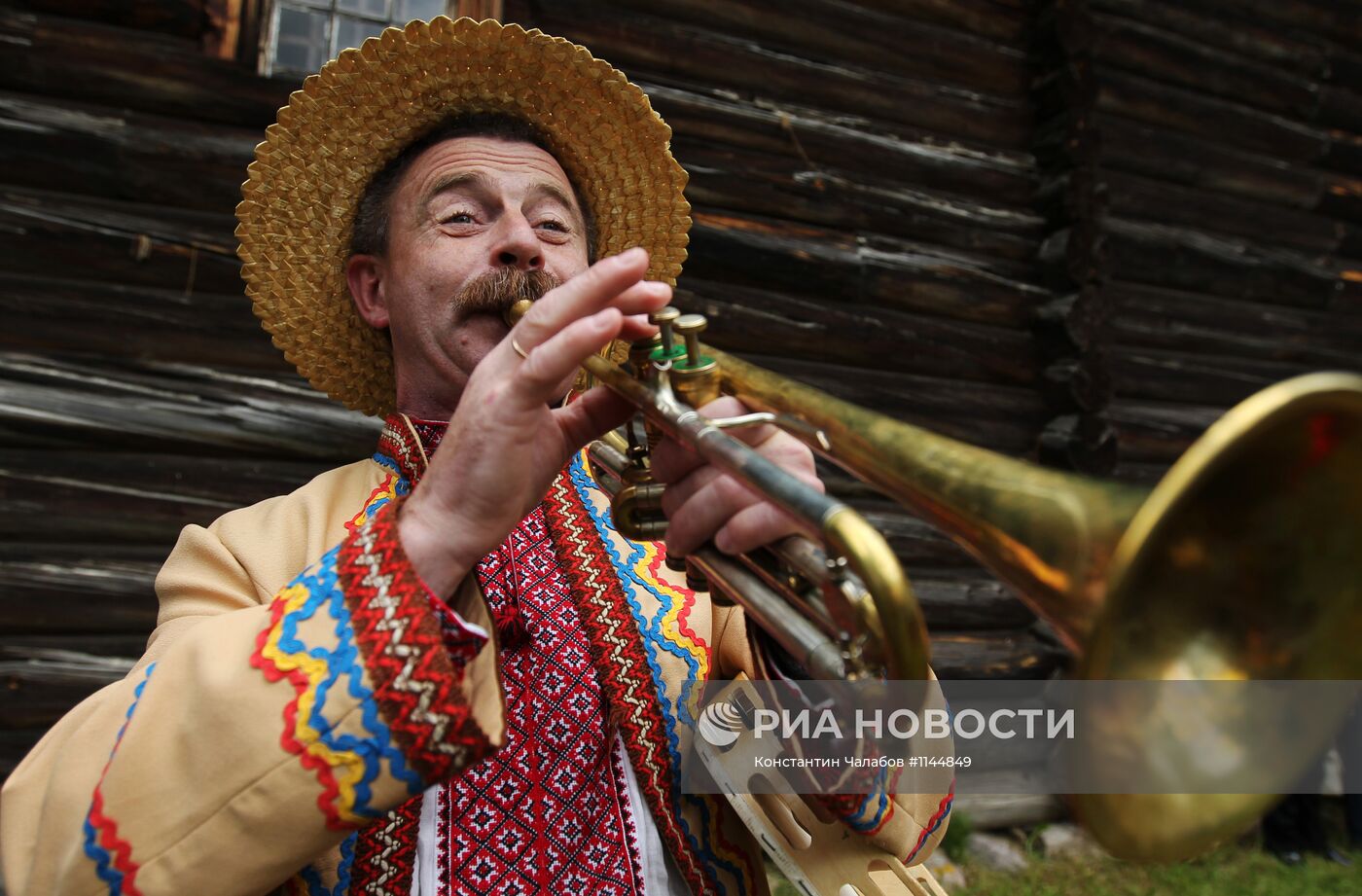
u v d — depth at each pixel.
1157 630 0.60
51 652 2.40
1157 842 0.56
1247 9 4.46
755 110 3.29
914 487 0.67
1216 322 4.25
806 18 3.44
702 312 3.12
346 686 0.68
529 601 0.98
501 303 1.04
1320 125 4.69
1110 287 4.01
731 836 0.99
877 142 3.51
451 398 1.12
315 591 0.73
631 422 0.94
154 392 2.53
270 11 2.76
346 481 1.11
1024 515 0.58
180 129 2.61
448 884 0.81
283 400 2.65
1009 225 3.71
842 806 0.87
